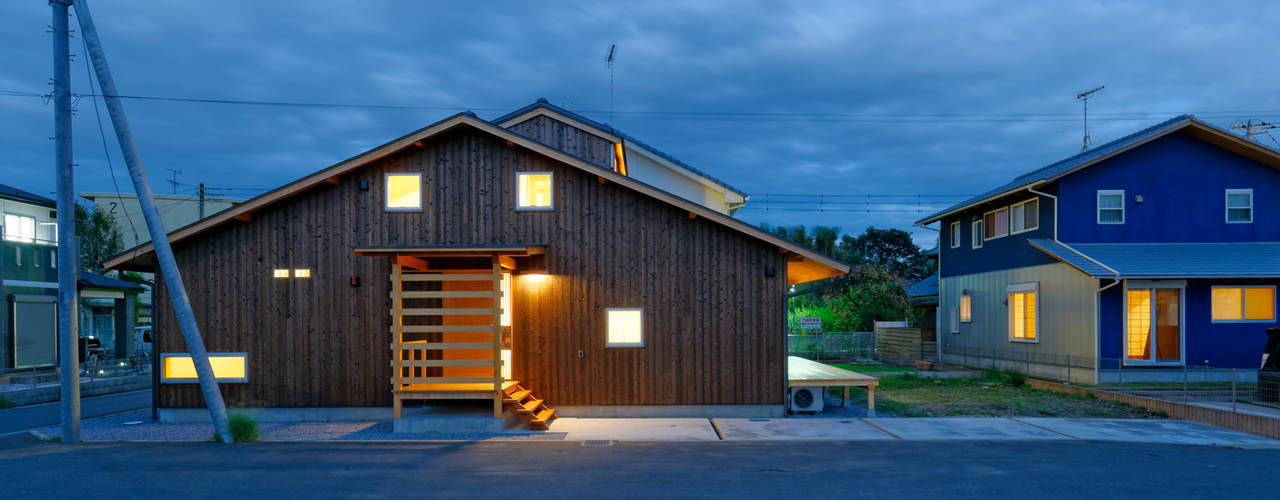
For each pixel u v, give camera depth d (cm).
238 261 1323
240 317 1316
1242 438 1116
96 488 794
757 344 1305
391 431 1184
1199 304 1758
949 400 1570
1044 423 1252
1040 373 1959
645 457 962
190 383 1316
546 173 1331
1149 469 880
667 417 1295
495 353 1168
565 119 1789
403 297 1181
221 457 975
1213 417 1247
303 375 1305
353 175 1335
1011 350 2120
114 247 3403
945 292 2648
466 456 974
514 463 925
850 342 2830
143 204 1083
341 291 1315
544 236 1322
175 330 1325
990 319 2266
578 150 1791
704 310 1306
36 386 1917
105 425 1284
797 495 754
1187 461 932
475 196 1331
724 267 1311
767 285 1307
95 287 2558
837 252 4462
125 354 2758
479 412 1206
